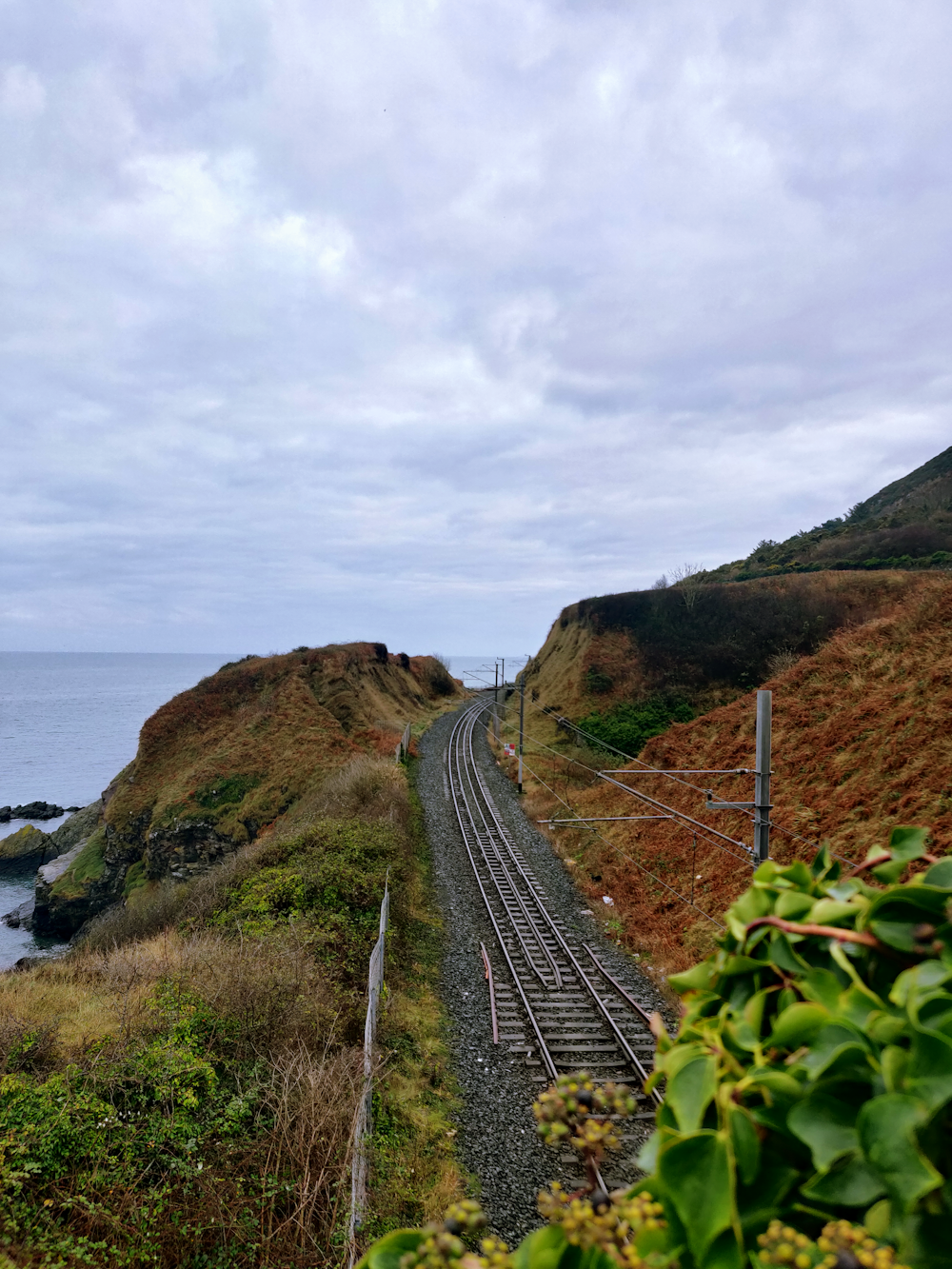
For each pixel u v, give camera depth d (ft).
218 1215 19.03
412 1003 37.65
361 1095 24.70
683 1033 3.88
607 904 55.16
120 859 111.96
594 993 39.22
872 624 67.51
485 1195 24.32
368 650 160.97
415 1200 22.98
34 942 111.34
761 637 118.21
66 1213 18.12
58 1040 25.96
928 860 3.78
